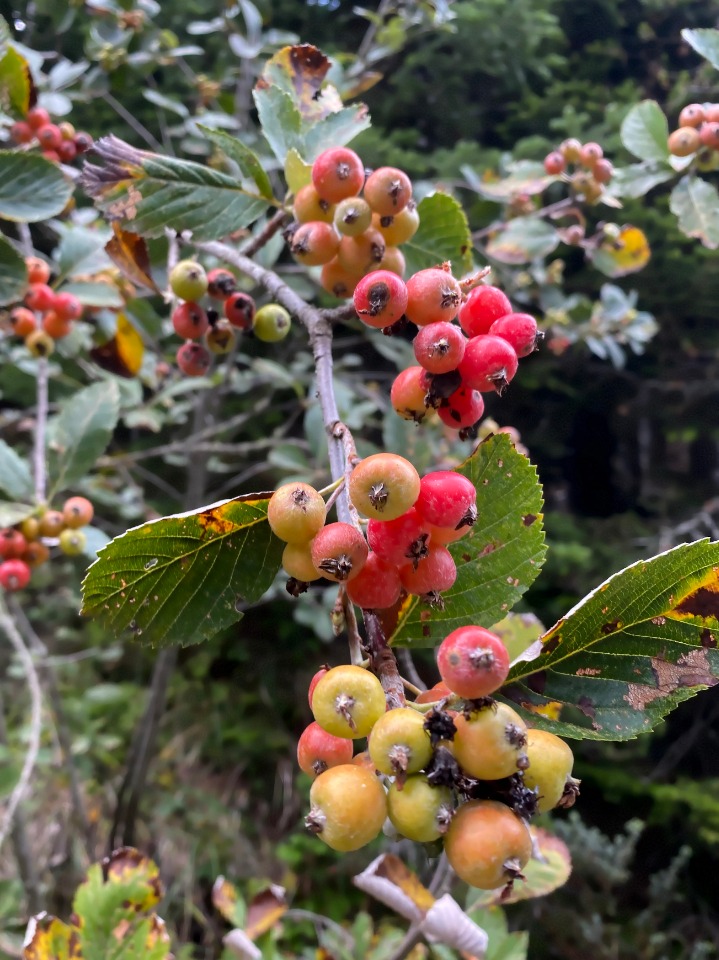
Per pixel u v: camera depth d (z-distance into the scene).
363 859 4.44
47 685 4.87
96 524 5.38
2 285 1.61
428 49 4.90
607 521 5.90
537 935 4.30
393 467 0.70
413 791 0.65
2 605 2.79
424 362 0.81
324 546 0.72
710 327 5.69
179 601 0.90
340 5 5.34
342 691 0.68
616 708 0.81
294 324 4.68
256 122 4.49
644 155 2.35
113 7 3.04
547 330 3.95
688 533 5.60
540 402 6.09
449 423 0.88
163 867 4.36
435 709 0.66
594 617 0.79
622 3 5.51
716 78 4.38
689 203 2.19
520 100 5.55
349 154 1.14
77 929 1.41
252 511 0.88
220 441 5.43
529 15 4.69
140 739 4.10
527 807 0.66
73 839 4.21
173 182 1.34
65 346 2.48
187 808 4.79
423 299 0.85
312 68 1.75
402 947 1.58
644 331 3.82
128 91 4.28
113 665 6.04
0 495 2.06
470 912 1.96
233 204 1.37
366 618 0.78
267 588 0.92
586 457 6.59
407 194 1.13
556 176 2.74
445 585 0.78
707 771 5.37
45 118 2.01
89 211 2.87
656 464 6.66
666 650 0.79
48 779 4.60
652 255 4.94
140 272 1.58
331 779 0.67
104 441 2.13
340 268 1.23
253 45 3.30
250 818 4.97
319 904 4.30
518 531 0.90
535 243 2.95
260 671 5.98
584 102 5.31
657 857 4.99
